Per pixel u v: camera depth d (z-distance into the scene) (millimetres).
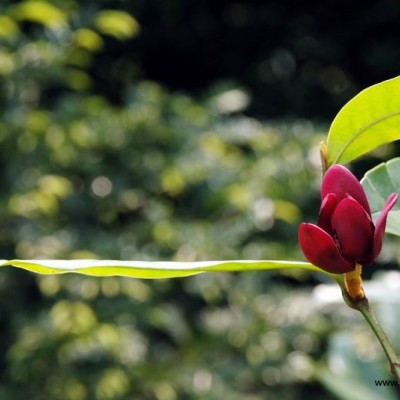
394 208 2225
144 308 10320
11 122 10523
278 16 16172
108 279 10148
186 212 11227
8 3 11227
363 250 1845
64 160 10898
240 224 10789
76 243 10469
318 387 11188
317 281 12312
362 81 16141
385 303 3609
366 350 9797
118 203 11125
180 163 11023
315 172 11422
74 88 11750
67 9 11086
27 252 10352
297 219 11383
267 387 10758
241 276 10992
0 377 10469
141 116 11312
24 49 10836
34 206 10258
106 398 9938
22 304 10617
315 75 15930
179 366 10523
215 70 16047
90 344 9836
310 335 10633
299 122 12516
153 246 10688
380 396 3574
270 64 15719
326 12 16219
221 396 10305
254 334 10727
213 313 11172
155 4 15312
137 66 15305
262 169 11188
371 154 12953
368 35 16203
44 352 10016
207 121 11641
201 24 15930
